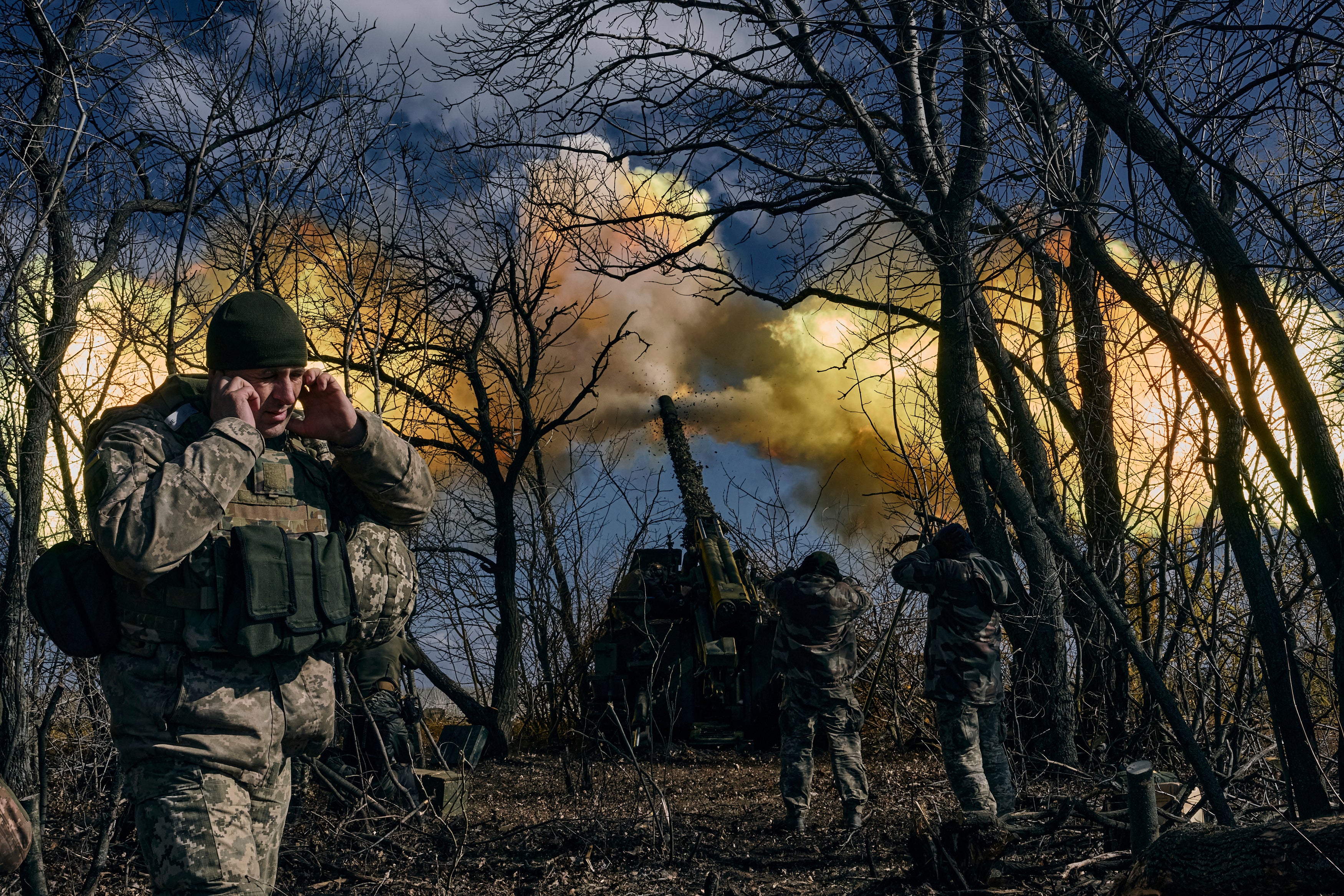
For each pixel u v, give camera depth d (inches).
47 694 226.2
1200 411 181.9
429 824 241.9
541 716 486.9
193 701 98.2
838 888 196.1
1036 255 223.6
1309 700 186.2
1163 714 249.0
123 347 254.8
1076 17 177.9
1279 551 192.2
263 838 103.7
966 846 187.9
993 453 300.5
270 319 105.6
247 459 100.6
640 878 205.6
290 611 101.7
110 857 202.8
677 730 447.8
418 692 314.8
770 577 481.7
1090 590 189.0
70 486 235.6
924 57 259.6
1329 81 153.4
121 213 247.9
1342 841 110.3
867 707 390.3
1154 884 123.4
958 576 229.9
